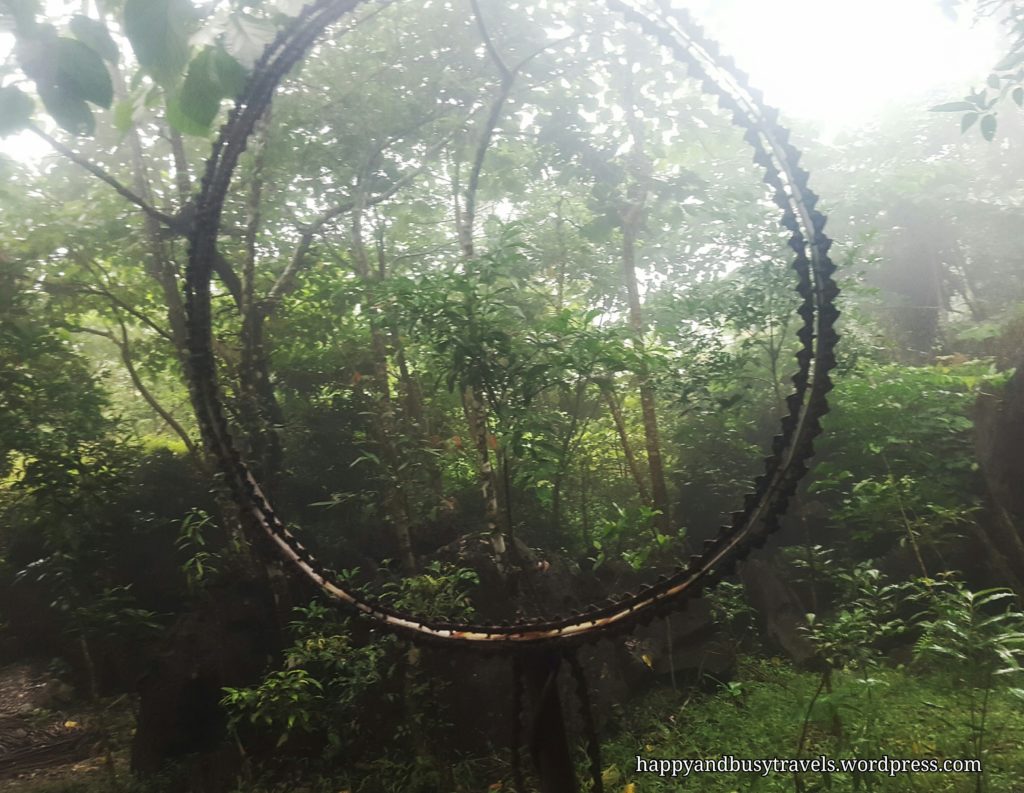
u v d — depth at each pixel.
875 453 6.64
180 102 2.09
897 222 10.12
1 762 7.50
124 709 8.45
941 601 4.88
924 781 3.98
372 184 6.71
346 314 7.75
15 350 7.38
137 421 11.66
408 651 5.68
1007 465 6.83
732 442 8.59
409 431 6.71
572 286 8.20
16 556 10.28
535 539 7.64
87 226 7.20
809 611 7.53
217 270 7.30
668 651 6.61
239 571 7.08
